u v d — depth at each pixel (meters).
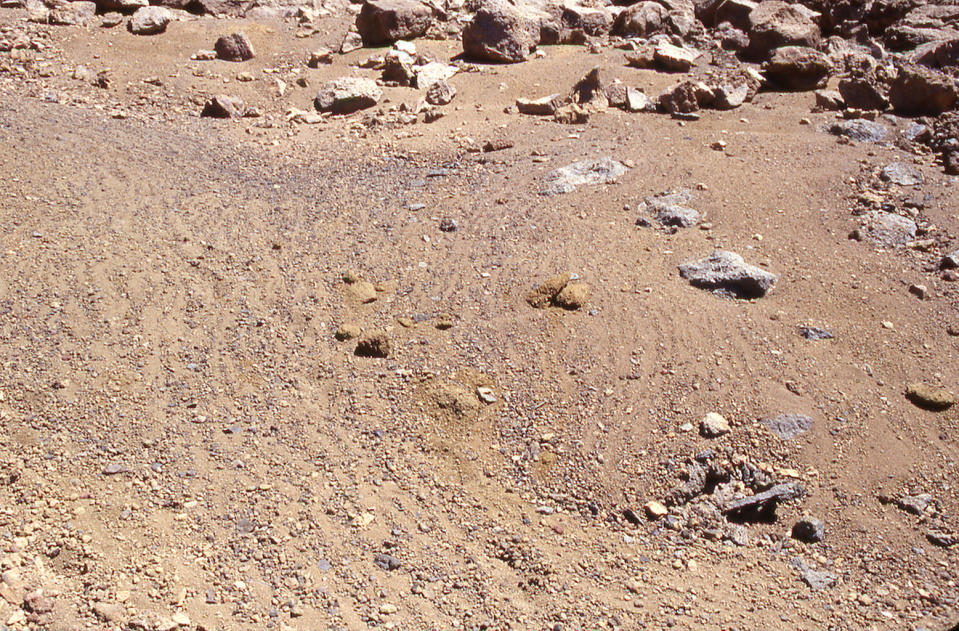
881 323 4.07
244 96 5.80
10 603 3.14
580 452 3.65
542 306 4.09
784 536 3.50
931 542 3.46
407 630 3.20
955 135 5.14
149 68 5.94
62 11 6.37
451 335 3.99
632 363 3.88
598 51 6.37
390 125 5.48
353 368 3.89
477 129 5.38
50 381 3.75
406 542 3.41
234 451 3.61
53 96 5.47
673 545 3.46
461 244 4.41
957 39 6.02
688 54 6.27
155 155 4.97
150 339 3.93
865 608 3.30
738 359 3.89
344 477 3.57
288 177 4.92
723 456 3.64
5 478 3.46
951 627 3.24
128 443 3.60
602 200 4.66
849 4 6.84
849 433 3.71
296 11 6.87
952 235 4.48
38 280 4.09
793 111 5.54
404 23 6.42
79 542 3.33
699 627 3.23
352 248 4.38
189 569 3.29
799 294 4.18
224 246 4.36
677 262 4.30
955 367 3.90
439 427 3.72
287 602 3.24
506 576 3.35
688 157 4.99
